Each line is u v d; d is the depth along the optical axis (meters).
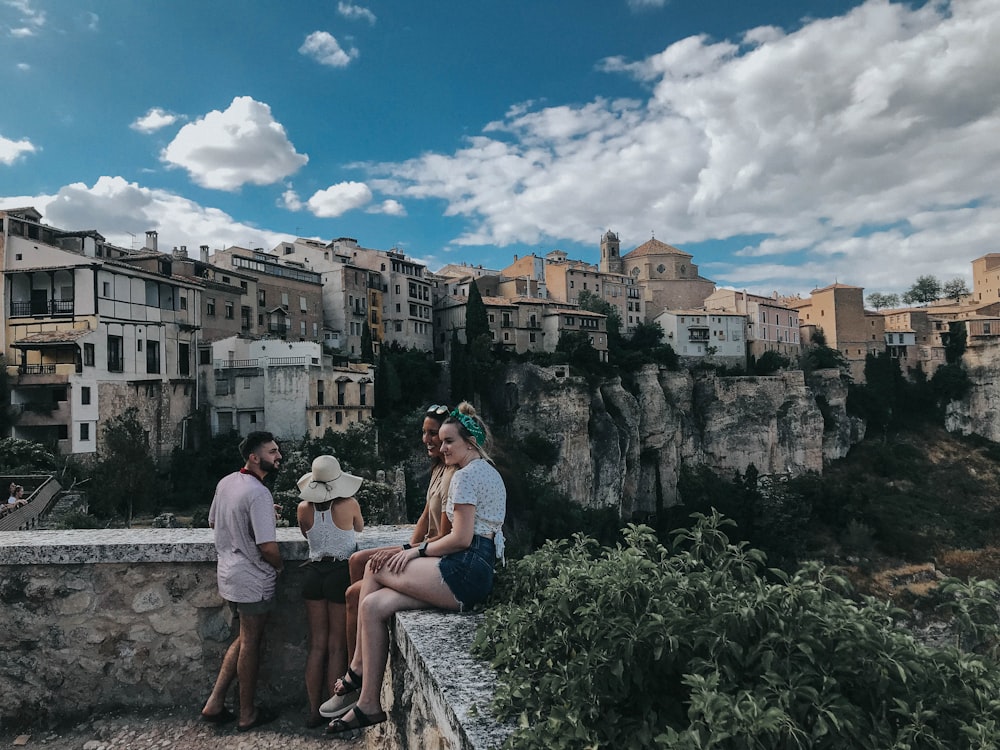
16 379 40.53
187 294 52.50
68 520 28.14
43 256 43.78
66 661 5.70
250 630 5.34
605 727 2.41
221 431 51.94
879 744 2.18
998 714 2.26
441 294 96.00
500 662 3.02
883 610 2.73
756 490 84.81
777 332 106.19
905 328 113.69
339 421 53.97
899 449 99.62
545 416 71.81
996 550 75.75
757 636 2.60
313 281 71.75
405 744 3.77
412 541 4.98
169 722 5.54
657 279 123.69
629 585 2.91
